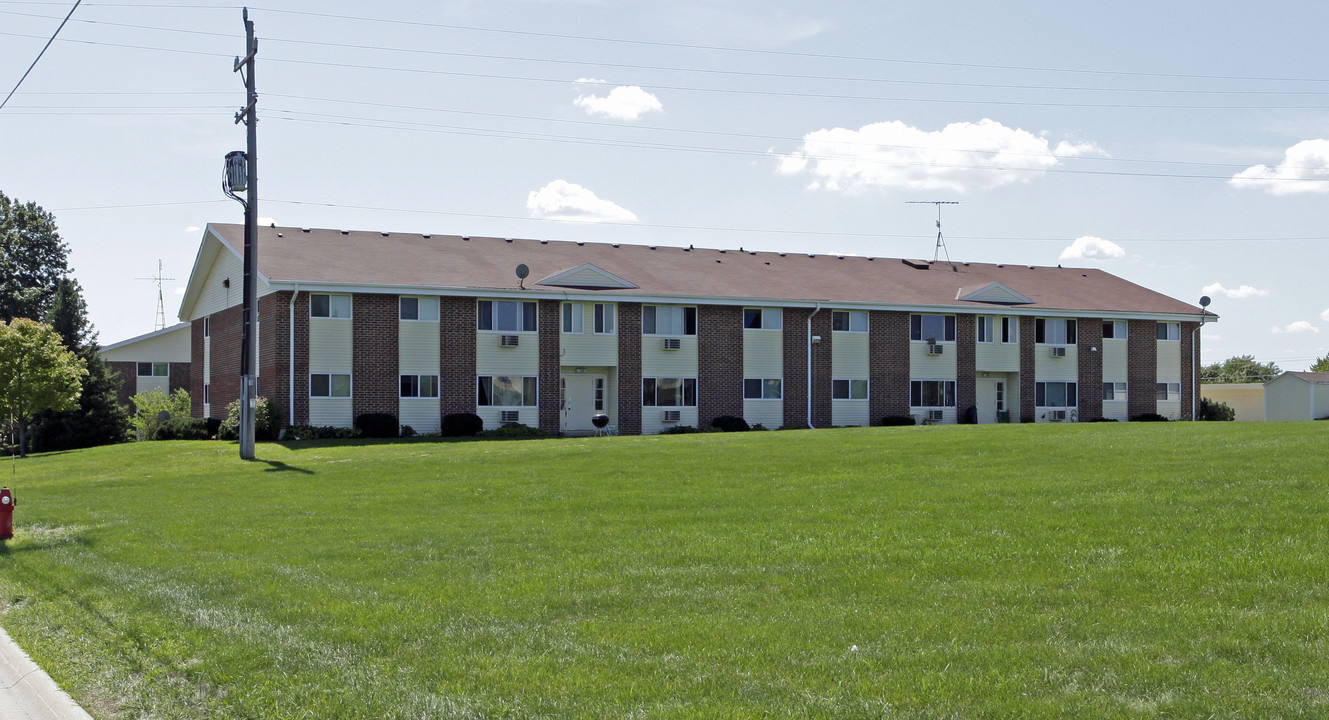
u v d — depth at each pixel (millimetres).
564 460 24031
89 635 9234
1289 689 6453
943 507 14461
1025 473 17797
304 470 24484
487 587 10453
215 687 7480
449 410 36906
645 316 40000
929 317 44031
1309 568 9555
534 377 38250
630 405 39531
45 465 29484
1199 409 49375
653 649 7945
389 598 10062
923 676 6969
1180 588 9195
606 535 13578
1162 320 47844
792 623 8609
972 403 44500
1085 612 8555
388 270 37250
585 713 6445
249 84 27125
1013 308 44875
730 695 6719
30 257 69500
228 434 34688
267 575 11359
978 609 8875
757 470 20531
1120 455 19750
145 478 24609
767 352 41562
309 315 35219
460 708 6602
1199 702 6234
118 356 55562
